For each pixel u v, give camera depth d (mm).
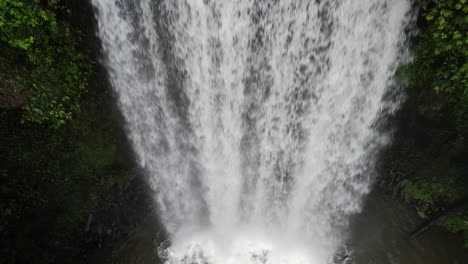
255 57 10258
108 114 11289
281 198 12766
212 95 11289
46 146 10031
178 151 13102
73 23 8719
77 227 10898
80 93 9891
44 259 9500
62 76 9023
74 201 10867
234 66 10492
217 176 13156
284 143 12297
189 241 11547
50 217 10164
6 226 8914
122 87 10977
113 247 11211
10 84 8094
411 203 11875
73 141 10711
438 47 8719
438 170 11492
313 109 11422
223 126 12055
